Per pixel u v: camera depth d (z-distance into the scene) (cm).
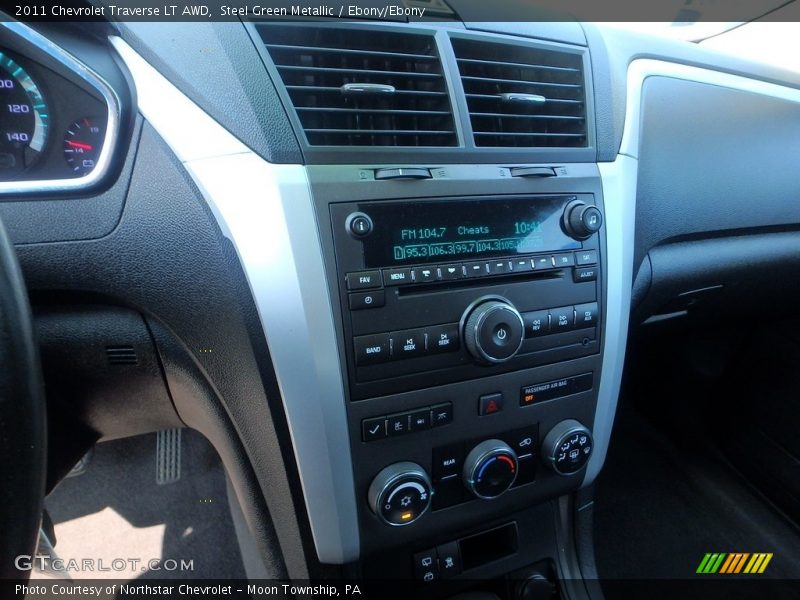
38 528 55
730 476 147
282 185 65
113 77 68
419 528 82
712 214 106
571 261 80
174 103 68
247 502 89
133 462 147
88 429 95
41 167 71
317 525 76
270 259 66
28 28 65
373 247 69
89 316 78
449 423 77
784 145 111
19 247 70
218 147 66
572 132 83
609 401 90
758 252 114
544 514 101
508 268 76
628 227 88
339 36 71
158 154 69
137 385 86
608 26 96
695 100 102
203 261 70
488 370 78
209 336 74
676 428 159
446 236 72
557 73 84
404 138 73
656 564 128
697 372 153
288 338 68
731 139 106
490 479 80
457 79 74
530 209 77
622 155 87
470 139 74
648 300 108
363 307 69
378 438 73
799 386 132
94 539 136
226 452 88
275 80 67
